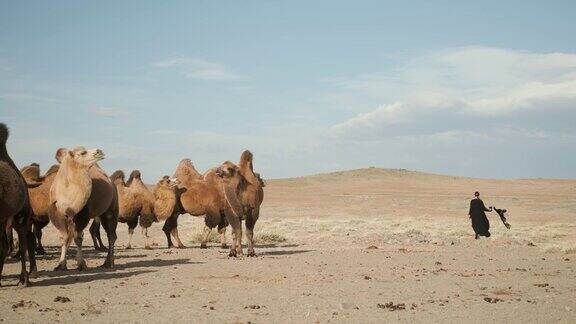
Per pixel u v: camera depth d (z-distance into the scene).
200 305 9.12
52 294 10.12
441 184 100.81
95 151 12.93
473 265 15.00
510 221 44.31
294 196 79.38
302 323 7.91
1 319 8.03
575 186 94.94
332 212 57.47
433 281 11.94
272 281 11.75
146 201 20.03
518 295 10.38
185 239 25.81
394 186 97.56
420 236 25.75
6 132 10.73
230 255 16.31
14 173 10.45
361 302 9.49
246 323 7.89
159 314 8.42
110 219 14.48
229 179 15.87
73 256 17.55
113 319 8.08
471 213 25.17
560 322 8.09
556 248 19.16
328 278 12.22
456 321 8.12
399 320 8.16
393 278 12.34
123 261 15.74
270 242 23.59
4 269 14.04
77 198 12.84
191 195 19.84
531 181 104.62
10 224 10.77
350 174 111.06
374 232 28.45
